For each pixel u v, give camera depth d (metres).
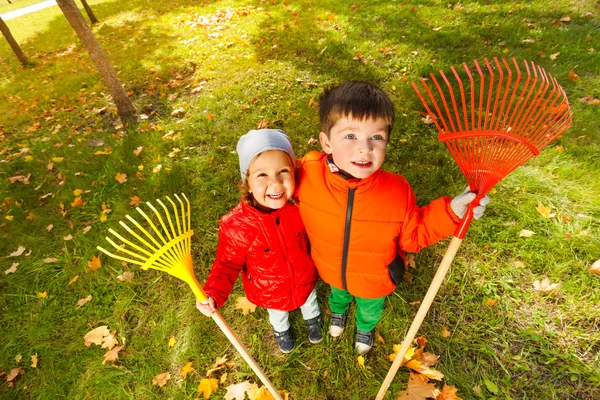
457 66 4.24
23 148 4.54
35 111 5.55
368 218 1.48
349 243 1.58
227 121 4.21
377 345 2.29
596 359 2.07
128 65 6.18
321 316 2.47
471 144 1.12
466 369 2.14
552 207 2.74
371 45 5.04
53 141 4.55
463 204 1.23
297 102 4.21
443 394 2.01
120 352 2.50
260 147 1.41
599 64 3.90
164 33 7.53
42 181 3.96
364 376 2.18
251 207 1.59
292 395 2.17
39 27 11.88
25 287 2.95
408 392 2.03
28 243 3.29
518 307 2.34
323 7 6.63
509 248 2.59
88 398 2.31
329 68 4.77
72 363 2.47
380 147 1.28
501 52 4.32
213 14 7.88
